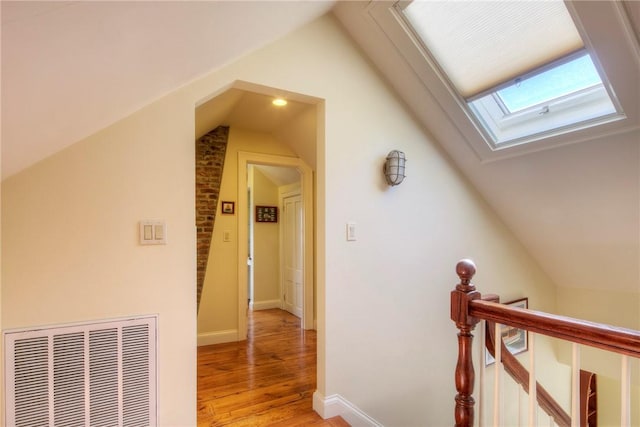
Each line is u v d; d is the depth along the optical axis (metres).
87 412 1.48
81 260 1.48
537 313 1.08
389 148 2.36
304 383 2.56
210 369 2.83
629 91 1.64
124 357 1.55
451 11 1.81
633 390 3.18
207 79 1.73
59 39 0.64
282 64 1.95
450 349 2.63
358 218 2.20
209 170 3.49
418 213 2.49
